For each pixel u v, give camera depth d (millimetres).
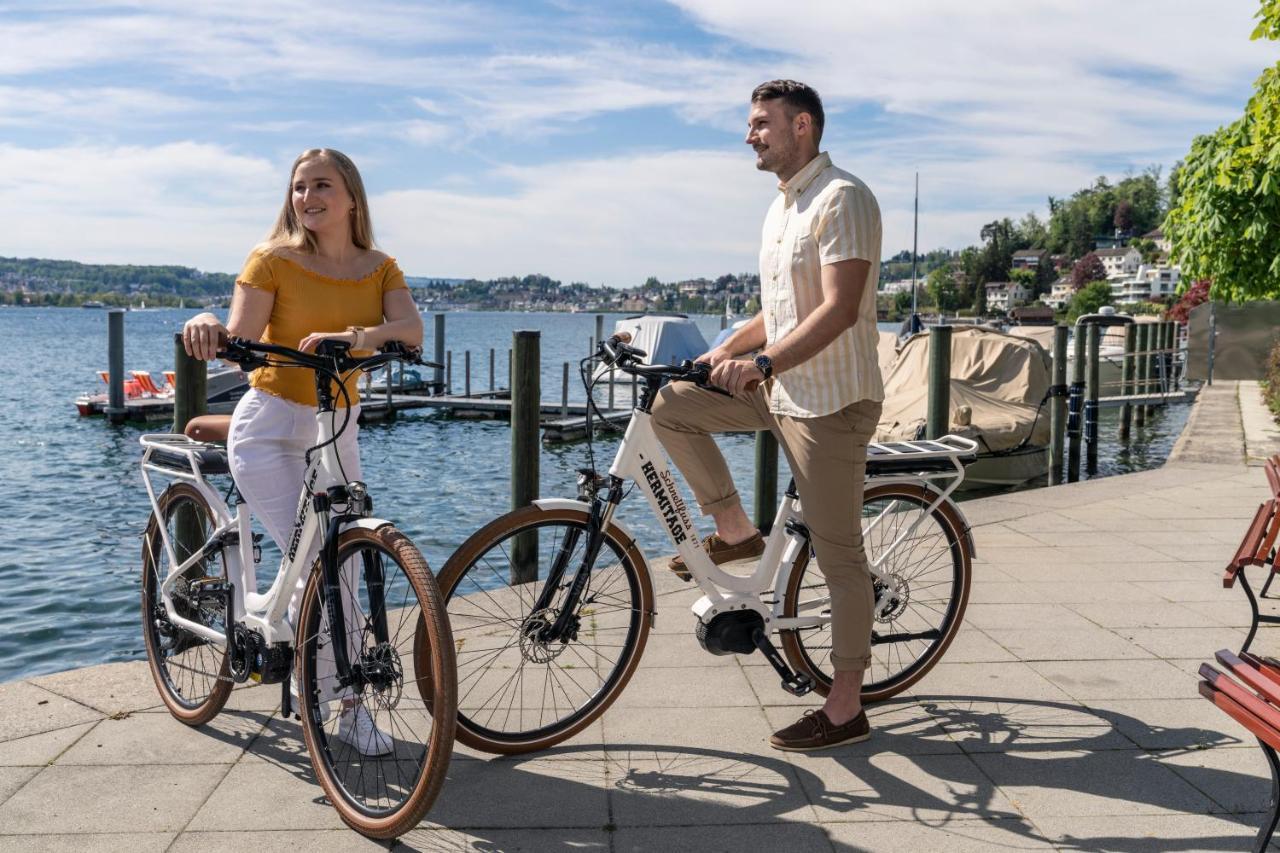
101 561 9594
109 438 18453
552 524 3014
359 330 2896
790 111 3023
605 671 3598
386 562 2781
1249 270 12195
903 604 3529
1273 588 5066
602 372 3121
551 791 2861
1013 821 2707
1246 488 8078
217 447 3297
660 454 3146
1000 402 13836
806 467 3090
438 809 2750
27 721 3273
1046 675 3812
